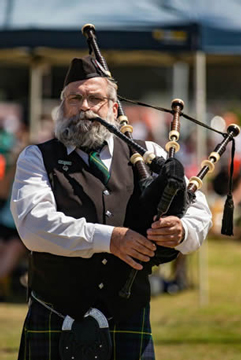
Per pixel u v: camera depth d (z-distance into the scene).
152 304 10.67
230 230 5.16
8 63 14.13
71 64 5.04
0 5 10.23
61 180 4.85
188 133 20.59
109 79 5.08
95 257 4.75
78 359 4.71
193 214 4.96
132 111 20.33
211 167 5.00
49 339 4.80
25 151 5.00
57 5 10.16
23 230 4.71
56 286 4.78
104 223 4.78
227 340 8.59
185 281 11.59
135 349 4.81
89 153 4.98
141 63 13.46
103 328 4.71
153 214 4.55
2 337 8.70
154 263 4.88
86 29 5.71
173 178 4.35
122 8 9.99
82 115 4.91
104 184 4.90
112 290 4.76
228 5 10.05
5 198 11.12
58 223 4.61
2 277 10.91
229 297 10.98
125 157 5.08
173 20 9.73
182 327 9.23
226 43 9.78
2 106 24.34
